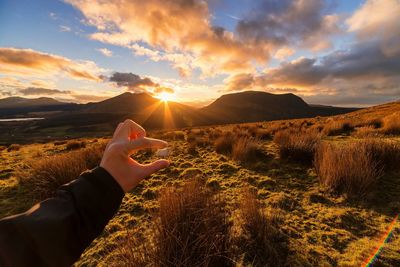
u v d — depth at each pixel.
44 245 0.37
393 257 2.23
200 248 2.16
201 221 2.31
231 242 2.49
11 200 4.67
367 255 2.30
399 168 4.54
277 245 2.56
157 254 2.06
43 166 5.26
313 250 2.46
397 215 3.05
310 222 3.06
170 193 2.69
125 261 2.00
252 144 7.41
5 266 0.35
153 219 2.44
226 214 2.81
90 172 0.45
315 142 6.44
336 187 3.98
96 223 0.42
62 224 0.38
